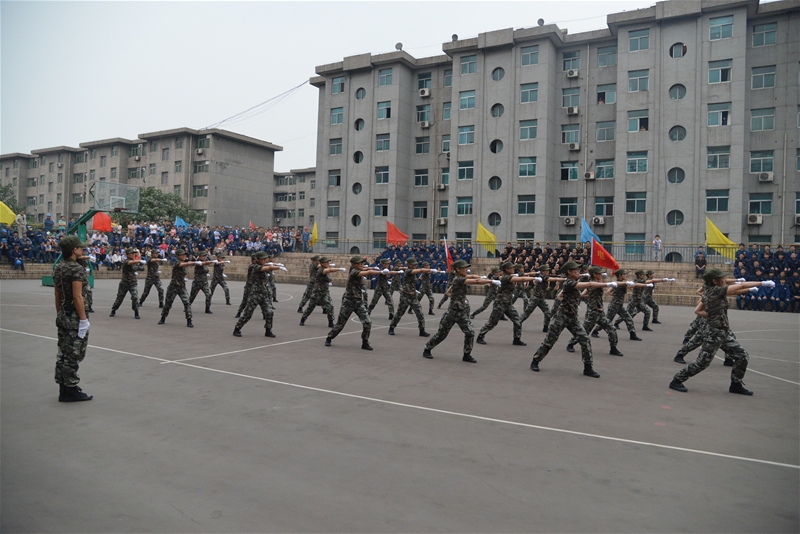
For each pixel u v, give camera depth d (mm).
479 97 38906
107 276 33688
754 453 5289
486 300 16266
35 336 11234
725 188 32125
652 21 33875
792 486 4496
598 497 4207
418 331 14195
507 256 30016
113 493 4145
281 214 74875
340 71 44312
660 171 33656
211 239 40812
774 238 31719
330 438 5449
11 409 6234
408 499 4117
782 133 31594
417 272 13133
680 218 33188
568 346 11367
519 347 11914
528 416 6379
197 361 9133
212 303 20141
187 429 5633
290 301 22547
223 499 4074
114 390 7141
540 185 36844
